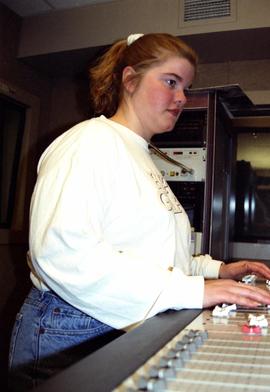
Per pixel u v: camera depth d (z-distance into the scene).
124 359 0.38
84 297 0.65
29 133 2.49
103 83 1.00
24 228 2.45
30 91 2.49
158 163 1.83
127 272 0.65
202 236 1.73
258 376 0.36
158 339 0.46
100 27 2.18
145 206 0.78
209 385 0.33
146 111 0.90
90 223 0.69
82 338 0.74
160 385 0.32
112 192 0.76
